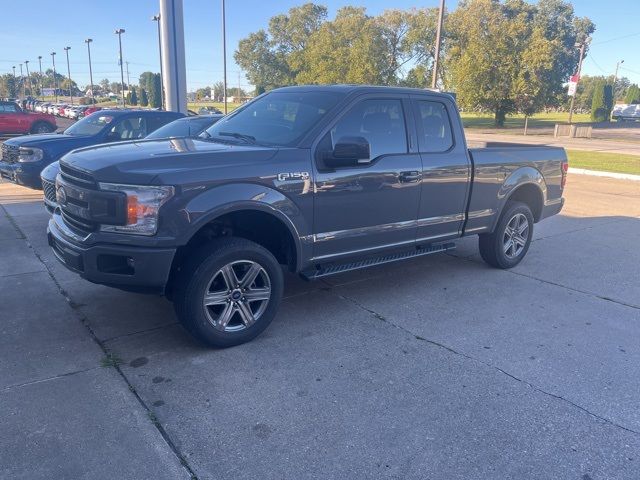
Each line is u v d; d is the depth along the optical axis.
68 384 3.61
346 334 4.55
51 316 4.70
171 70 14.65
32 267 5.97
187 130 8.66
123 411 3.33
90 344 4.21
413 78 53.81
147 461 2.89
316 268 4.72
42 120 24.86
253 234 4.66
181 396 3.52
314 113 4.71
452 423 3.32
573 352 4.34
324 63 54.03
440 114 5.56
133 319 4.69
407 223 5.23
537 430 3.28
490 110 49.72
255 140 4.69
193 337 4.20
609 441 3.19
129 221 3.70
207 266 3.92
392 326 4.74
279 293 4.39
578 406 3.55
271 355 4.13
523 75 45.12
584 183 14.40
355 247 4.88
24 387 3.55
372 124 4.93
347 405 3.48
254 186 4.07
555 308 5.29
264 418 3.31
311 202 4.42
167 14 14.26
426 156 5.28
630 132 43.94
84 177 3.88
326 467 2.89
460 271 6.43
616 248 7.67
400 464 2.94
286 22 74.50
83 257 3.82
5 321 4.57
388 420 3.33
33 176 8.98
